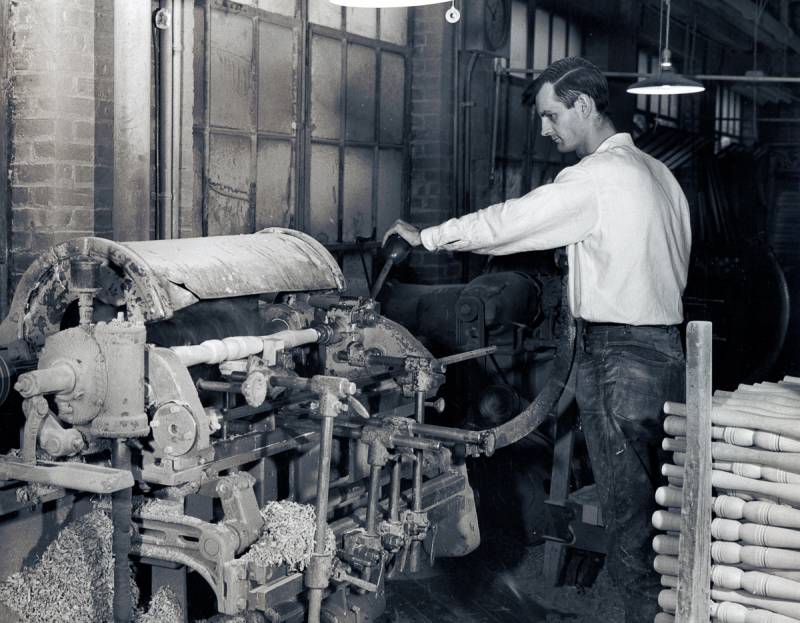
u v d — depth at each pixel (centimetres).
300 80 517
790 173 1456
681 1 1005
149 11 350
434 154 633
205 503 239
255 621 219
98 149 380
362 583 237
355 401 224
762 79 701
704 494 178
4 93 355
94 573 218
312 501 262
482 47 664
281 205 512
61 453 198
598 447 274
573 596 361
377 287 286
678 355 272
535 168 804
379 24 592
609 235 264
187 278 231
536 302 498
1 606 211
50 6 352
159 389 204
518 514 431
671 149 987
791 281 1075
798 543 176
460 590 365
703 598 179
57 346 199
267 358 235
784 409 189
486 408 453
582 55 895
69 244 222
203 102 447
